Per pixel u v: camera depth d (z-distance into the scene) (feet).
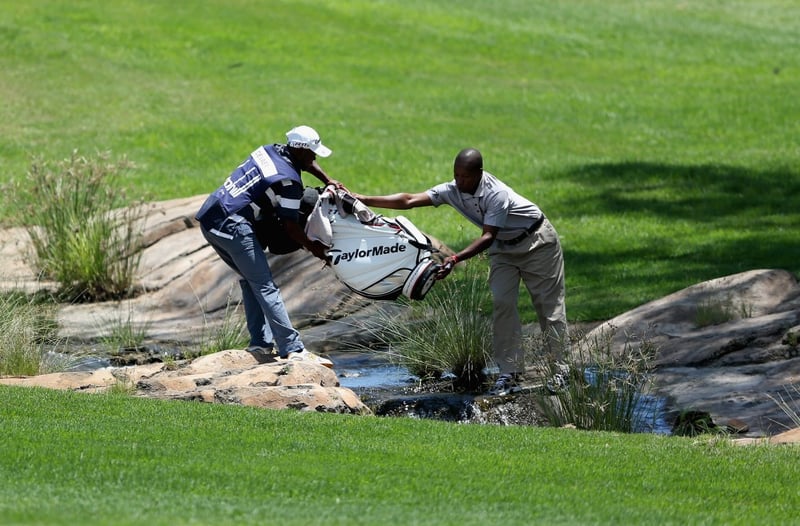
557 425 77.61
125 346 108.17
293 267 127.03
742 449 63.77
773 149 229.25
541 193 191.83
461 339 93.76
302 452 58.49
